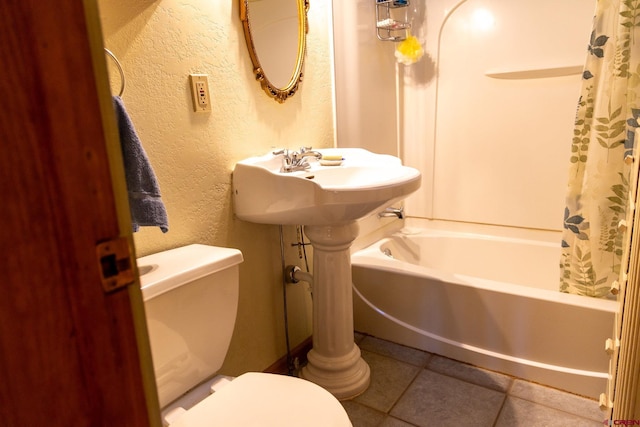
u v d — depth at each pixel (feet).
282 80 5.27
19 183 0.92
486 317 5.53
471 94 7.33
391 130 7.73
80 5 0.99
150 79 3.78
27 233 0.94
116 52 3.51
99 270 1.08
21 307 0.96
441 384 5.41
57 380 1.03
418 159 8.10
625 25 4.48
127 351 1.17
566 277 5.26
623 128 4.64
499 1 6.78
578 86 6.47
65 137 0.98
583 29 6.22
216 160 4.51
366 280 6.47
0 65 0.87
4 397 0.96
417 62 7.67
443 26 7.34
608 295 5.03
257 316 5.30
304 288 6.10
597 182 4.85
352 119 6.58
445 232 7.93
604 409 3.93
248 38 4.68
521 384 5.31
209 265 3.57
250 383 3.48
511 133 7.13
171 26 3.91
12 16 0.87
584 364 4.99
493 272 7.45
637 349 2.88
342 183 5.29
